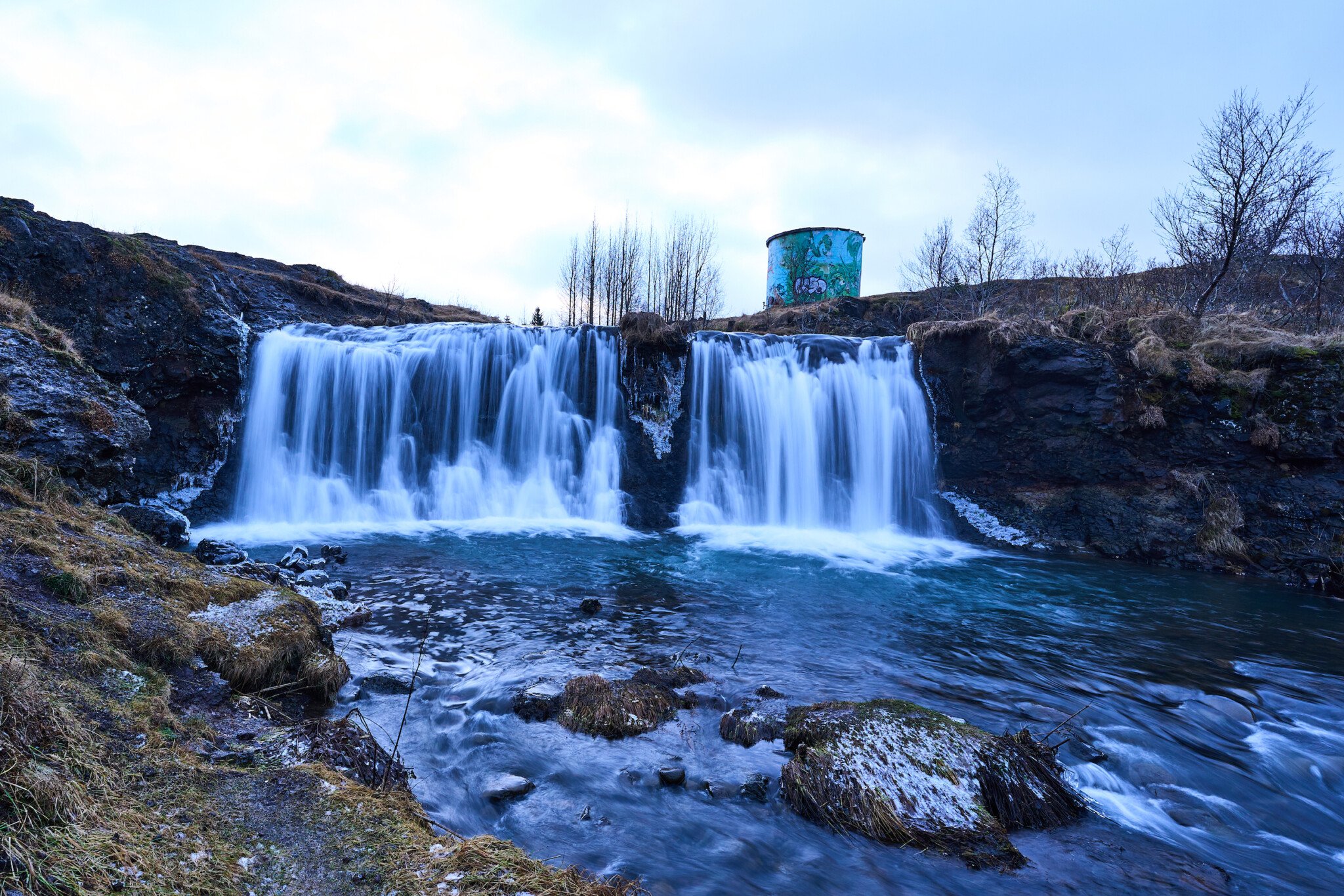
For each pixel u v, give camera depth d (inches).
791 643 338.6
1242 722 271.6
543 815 177.6
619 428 743.1
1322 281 908.0
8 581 180.1
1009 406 755.4
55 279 513.0
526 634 326.0
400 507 665.0
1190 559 635.5
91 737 132.0
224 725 164.6
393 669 266.5
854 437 776.9
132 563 226.2
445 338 730.8
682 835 171.2
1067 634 390.0
